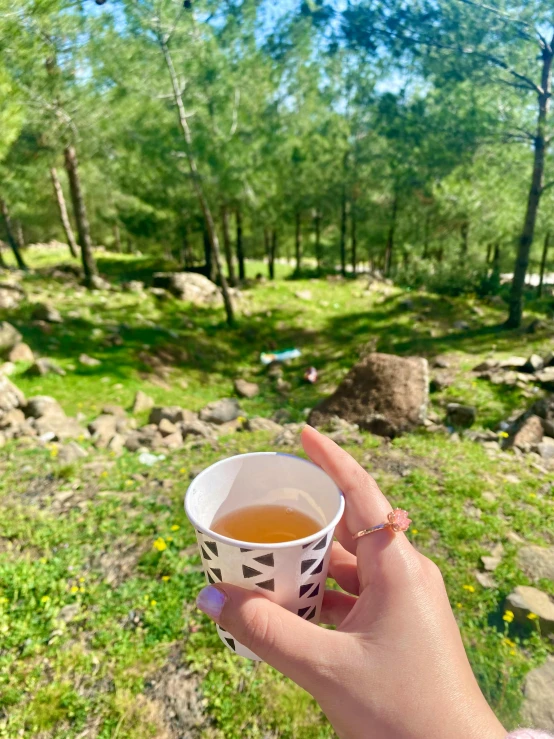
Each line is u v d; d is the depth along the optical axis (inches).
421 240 861.2
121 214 980.6
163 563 147.1
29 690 112.5
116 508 178.1
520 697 107.3
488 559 145.1
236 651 45.3
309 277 901.2
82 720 106.2
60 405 329.4
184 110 558.3
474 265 722.8
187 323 596.4
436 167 470.6
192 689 111.7
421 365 288.8
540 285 844.6
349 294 751.1
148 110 581.6
